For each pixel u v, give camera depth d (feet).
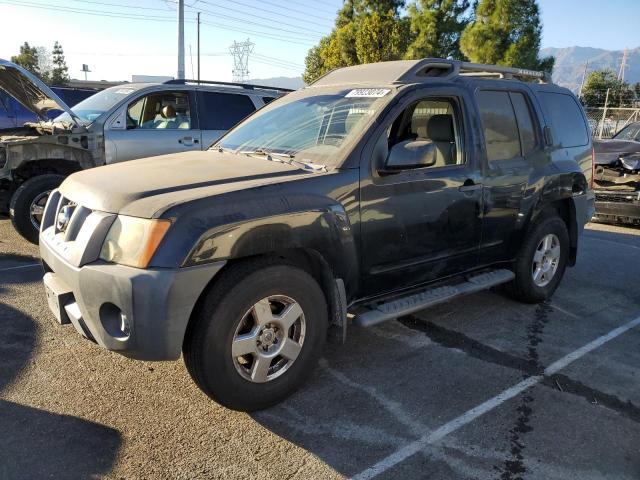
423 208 12.41
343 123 12.20
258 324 9.87
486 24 76.07
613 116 71.20
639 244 25.61
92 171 11.82
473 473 8.88
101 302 9.07
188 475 8.61
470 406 10.84
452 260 13.60
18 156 20.97
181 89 25.23
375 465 9.01
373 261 11.78
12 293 15.94
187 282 8.82
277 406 10.61
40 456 8.87
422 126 14.06
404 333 14.25
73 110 24.82
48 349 12.57
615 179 29.30
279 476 8.67
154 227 8.79
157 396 10.83
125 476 8.52
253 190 9.86
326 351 13.05
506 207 14.55
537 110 15.92
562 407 10.91
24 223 20.58
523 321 15.35
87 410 10.25
